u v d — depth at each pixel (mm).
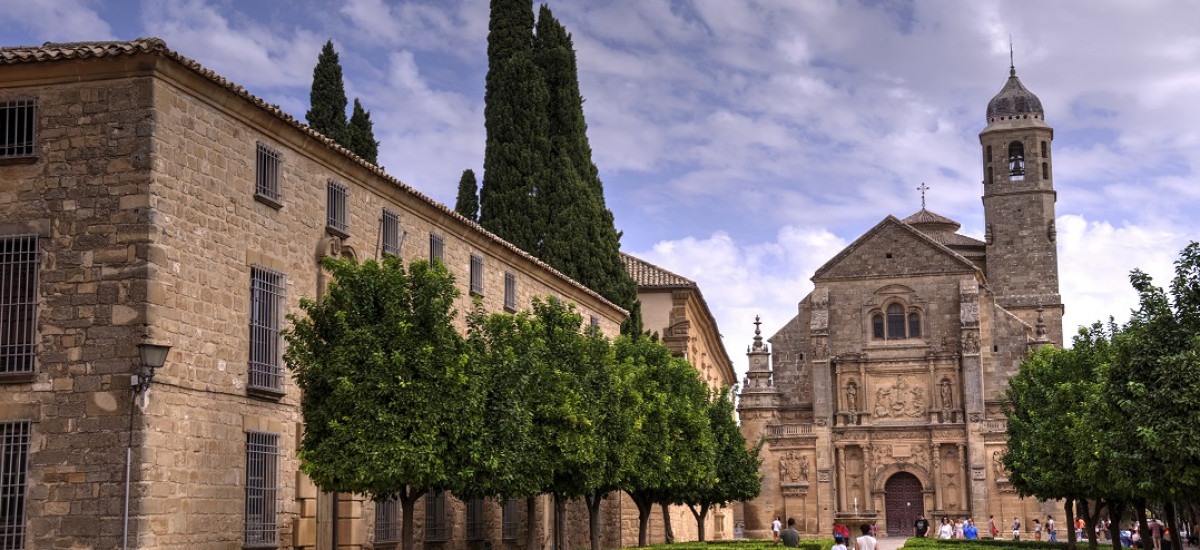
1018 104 121250
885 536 103875
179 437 28734
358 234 38281
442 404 30438
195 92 29953
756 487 76125
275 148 33781
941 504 103375
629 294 72062
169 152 28891
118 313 27797
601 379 43156
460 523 45031
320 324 31219
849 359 107312
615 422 43125
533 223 70938
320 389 30859
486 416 33250
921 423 105125
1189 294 35438
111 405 27484
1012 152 121375
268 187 33312
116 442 27312
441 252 44344
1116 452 36469
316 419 30547
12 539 27375
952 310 106125
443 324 31297
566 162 72188
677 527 82000
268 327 33156
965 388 103812
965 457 103625
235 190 31656
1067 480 53000
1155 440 34531
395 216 40812
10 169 28734
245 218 32094
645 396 50594
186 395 29109
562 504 42750
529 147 72250
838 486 106062
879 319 107875
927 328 106375
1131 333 36656
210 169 30547
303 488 34219
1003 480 101562
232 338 31266
